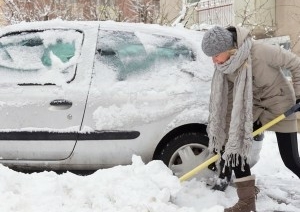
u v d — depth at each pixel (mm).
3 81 4852
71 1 11586
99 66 4875
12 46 5043
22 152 4719
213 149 4316
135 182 4129
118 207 3887
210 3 13875
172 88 4762
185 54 4945
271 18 12102
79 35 5008
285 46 11836
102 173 4273
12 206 3783
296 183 5355
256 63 3863
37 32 5074
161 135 4684
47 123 4695
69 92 4723
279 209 4348
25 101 4730
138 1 10953
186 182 4586
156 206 3820
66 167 4754
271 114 4090
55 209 3822
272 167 6102
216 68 4000
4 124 4723
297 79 3889
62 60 4930
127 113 4668
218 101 4066
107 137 4656
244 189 3932
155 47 4953
